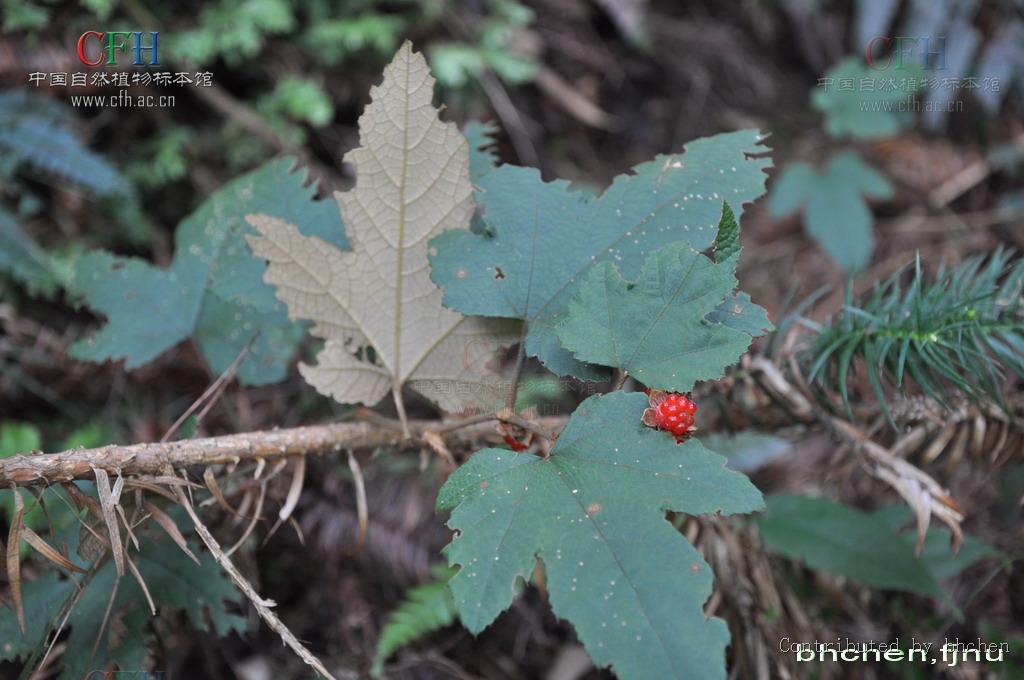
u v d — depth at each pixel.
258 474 0.50
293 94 0.77
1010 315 0.50
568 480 0.44
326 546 0.62
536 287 0.48
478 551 0.43
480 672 0.61
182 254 0.57
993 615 0.63
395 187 0.48
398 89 0.47
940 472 0.66
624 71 0.97
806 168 0.90
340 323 0.50
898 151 0.98
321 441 0.51
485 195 0.50
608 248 0.49
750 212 0.95
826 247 0.86
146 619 0.51
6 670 0.52
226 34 0.74
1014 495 0.63
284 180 0.57
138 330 0.57
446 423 0.52
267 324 0.57
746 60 1.03
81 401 0.66
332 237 0.55
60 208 0.69
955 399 0.53
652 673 0.41
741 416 0.56
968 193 0.96
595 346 0.46
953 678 0.60
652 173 0.50
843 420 0.54
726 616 0.56
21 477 0.46
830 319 0.54
